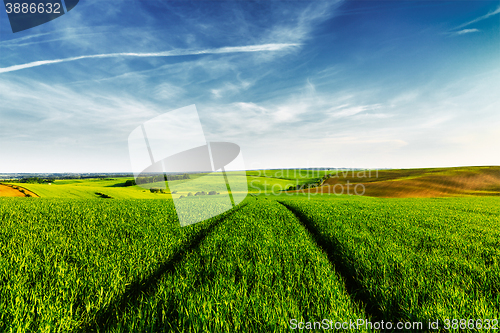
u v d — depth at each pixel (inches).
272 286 142.9
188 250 215.0
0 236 250.1
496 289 142.8
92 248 207.9
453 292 133.8
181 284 139.3
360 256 202.7
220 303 119.5
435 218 469.1
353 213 528.7
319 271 167.8
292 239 269.1
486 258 204.1
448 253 216.8
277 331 100.0
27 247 206.5
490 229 353.7
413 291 135.3
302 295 131.7
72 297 121.7
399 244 249.0
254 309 114.0
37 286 131.9
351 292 145.6
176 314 114.2
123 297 128.6
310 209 601.3
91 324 108.4
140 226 316.8
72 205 542.0
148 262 173.8
